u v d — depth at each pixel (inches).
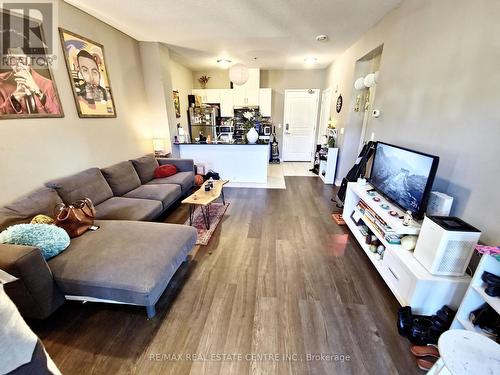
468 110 61.6
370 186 105.2
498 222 53.0
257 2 96.9
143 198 113.1
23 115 81.3
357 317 63.7
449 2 68.9
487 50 56.0
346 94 170.6
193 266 84.7
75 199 92.3
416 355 52.7
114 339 56.7
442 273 57.5
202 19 114.3
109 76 125.7
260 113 250.7
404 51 93.4
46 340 56.2
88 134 111.7
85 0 95.3
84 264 60.1
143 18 114.1
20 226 61.9
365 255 92.4
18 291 51.9
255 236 106.0
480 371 34.8
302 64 218.7
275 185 184.5
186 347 55.1
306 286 75.1
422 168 67.9
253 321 62.1
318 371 50.2
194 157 185.0
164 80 161.6
